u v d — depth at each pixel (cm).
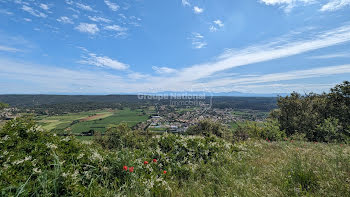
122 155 318
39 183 195
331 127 1045
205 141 524
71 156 272
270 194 263
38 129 295
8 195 167
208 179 354
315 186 285
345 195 242
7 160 212
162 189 286
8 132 264
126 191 260
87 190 224
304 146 661
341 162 353
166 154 406
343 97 1233
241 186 293
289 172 321
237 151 538
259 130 1154
